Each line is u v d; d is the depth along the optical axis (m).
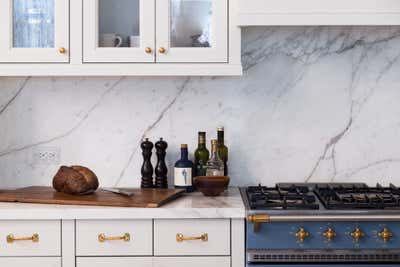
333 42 3.31
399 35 3.30
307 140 3.34
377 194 2.99
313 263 2.72
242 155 3.36
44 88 3.37
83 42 3.01
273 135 3.34
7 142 3.39
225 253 2.77
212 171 3.12
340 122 3.33
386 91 3.31
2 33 3.02
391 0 2.91
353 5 2.92
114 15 3.03
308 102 3.33
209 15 3.00
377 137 3.33
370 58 3.31
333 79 3.32
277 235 2.72
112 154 3.38
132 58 3.00
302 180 3.35
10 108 3.38
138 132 3.37
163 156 3.26
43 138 3.38
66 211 2.75
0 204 2.87
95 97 3.36
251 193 3.03
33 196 2.97
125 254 2.78
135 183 3.38
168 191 3.10
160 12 2.99
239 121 3.35
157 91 3.35
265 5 2.92
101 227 2.78
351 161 3.34
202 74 2.98
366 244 2.71
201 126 3.36
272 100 3.34
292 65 3.33
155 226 2.77
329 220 2.66
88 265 2.79
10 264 2.79
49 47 3.03
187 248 2.78
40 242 2.79
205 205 2.82
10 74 3.02
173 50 2.99
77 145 3.38
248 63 3.33
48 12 3.03
